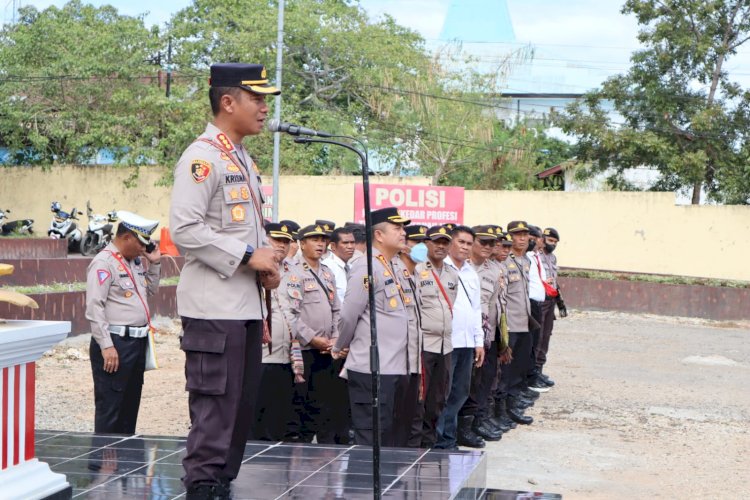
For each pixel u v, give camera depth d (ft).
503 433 32.53
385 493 15.37
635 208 88.69
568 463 28.43
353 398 22.54
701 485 26.17
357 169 107.34
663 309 75.00
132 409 23.15
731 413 36.86
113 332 22.58
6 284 56.80
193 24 104.78
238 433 14.06
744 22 92.73
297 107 104.78
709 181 96.63
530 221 91.66
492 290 30.48
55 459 17.06
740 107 93.86
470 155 110.01
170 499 14.40
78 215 105.81
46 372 39.29
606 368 47.42
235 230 13.51
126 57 101.19
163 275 67.97
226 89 13.62
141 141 101.76
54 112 104.68
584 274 82.48
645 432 33.14
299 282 25.54
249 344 13.84
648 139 93.09
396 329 22.56
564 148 120.78
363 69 108.37
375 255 22.79
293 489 15.26
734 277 85.76
